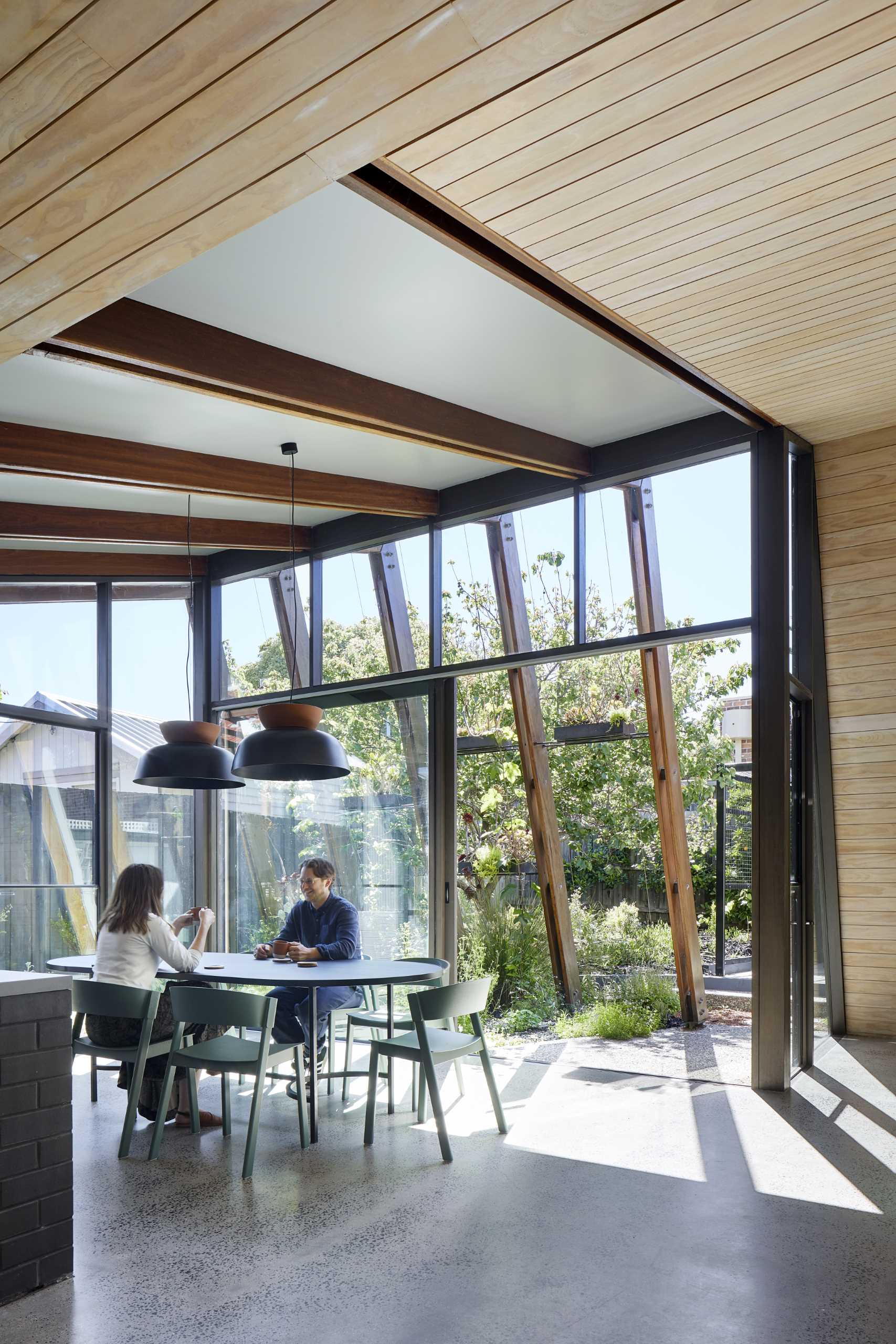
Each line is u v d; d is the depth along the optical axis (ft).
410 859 23.48
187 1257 10.94
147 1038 15.01
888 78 8.38
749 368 15.12
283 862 25.76
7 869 23.38
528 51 6.88
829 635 20.20
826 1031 21.97
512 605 22.34
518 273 11.71
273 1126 16.16
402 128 7.48
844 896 21.33
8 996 10.30
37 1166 10.38
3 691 23.65
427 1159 14.17
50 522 21.06
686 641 19.39
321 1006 18.58
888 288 12.34
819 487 19.63
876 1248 10.89
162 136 7.30
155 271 9.26
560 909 26.32
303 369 14.48
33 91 6.81
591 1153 14.24
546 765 26.86
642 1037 23.34
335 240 11.26
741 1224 11.57
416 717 23.71
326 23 6.27
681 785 24.49
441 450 18.79
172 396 15.23
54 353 12.33
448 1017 16.42
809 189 10.05
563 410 18.06
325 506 20.71
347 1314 9.55
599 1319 9.36
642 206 10.27
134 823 26.12
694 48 7.89
